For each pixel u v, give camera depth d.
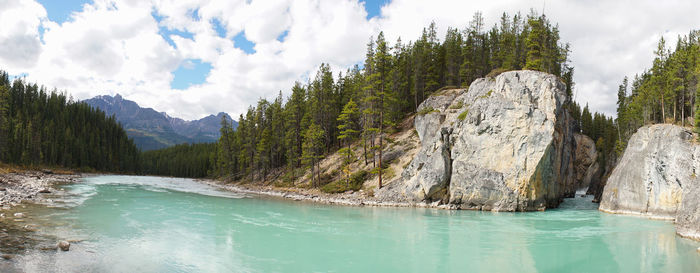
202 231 22.52
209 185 80.50
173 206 34.00
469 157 40.94
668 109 60.66
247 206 36.94
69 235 18.83
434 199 41.47
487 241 21.31
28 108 129.12
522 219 31.03
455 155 41.75
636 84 78.56
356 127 72.94
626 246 20.34
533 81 41.75
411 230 24.62
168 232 21.67
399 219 29.91
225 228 23.84
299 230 23.94
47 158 108.44
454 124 44.31
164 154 191.62
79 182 61.69
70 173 96.88
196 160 151.38
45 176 70.06
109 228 21.58
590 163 83.06
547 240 21.80
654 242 21.55
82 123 145.00
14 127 98.44
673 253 18.75
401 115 72.50
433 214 33.91
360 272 14.88
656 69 55.69
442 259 17.09
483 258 17.41
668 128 35.59
